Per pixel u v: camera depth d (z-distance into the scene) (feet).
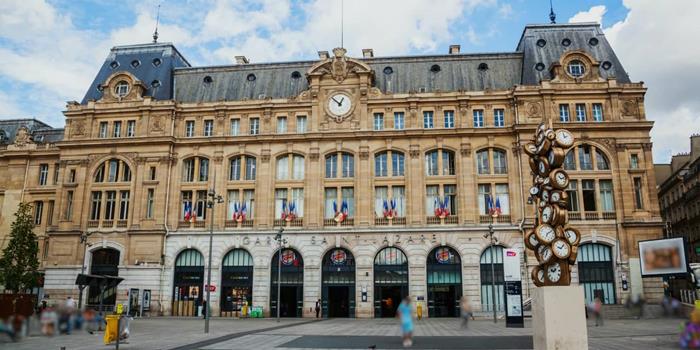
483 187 155.33
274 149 162.40
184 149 165.68
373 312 147.84
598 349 67.46
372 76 166.71
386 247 152.56
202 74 181.06
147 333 96.22
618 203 149.48
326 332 98.02
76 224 162.81
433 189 156.97
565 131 62.75
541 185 64.03
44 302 152.15
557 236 59.98
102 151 167.22
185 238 158.92
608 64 164.35
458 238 150.41
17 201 180.86
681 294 143.64
